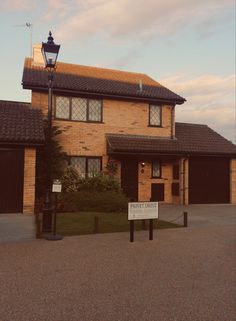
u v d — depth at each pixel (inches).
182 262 294.5
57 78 722.8
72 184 624.1
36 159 604.1
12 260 289.4
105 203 574.6
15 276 249.4
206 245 359.6
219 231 438.9
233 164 800.3
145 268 275.4
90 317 184.1
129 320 181.2
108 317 184.5
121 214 552.4
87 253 317.1
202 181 777.6
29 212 538.9
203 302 207.5
